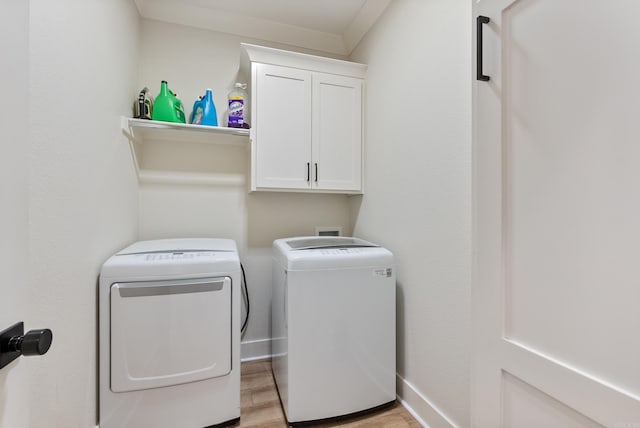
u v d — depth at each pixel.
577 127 0.70
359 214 2.12
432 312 1.34
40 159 0.81
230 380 1.35
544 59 0.78
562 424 0.73
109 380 1.18
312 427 1.38
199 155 1.95
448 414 1.24
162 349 1.24
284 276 1.46
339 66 1.96
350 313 1.43
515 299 0.87
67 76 0.94
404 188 1.56
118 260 1.22
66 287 0.94
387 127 1.73
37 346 0.46
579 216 0.70
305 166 1.89
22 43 0.49
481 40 0.96
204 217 1.96
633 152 0.60
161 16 1.87
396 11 1.65
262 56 1.80
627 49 0.61
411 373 1.49
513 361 0.87
